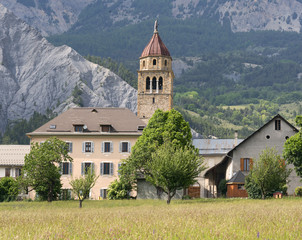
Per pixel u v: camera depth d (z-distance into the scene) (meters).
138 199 66.44
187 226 19.86
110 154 76.31
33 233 18.42
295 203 44.56
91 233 17.97
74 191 50.81
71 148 76.69
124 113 80.50
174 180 54.19
